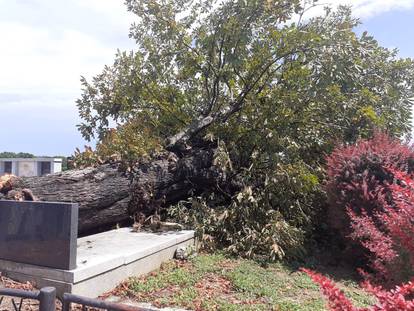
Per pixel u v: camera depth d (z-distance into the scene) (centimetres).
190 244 707
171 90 996
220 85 983
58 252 480
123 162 751
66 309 271
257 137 862
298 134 921
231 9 873
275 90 914
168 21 934
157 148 816
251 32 877
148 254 588
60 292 470
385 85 1038
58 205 488
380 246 425
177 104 991
